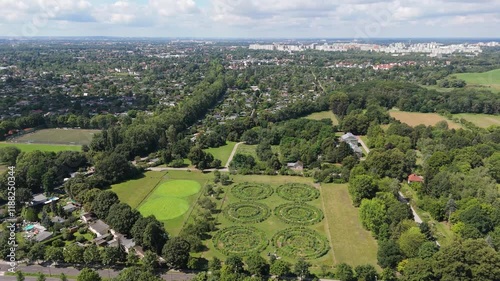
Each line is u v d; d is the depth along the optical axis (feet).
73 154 649.61
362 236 451.12
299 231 460.14
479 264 334.03
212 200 546.26
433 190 530.27
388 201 476.95
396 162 615.57
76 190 526.16
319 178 616.39
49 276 369.50
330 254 413.80
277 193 572.92
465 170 571.69
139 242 407.23
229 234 452.35
